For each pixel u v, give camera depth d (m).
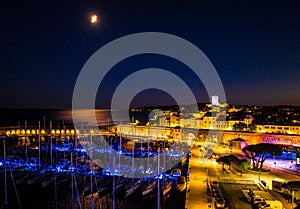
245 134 115.56
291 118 161.38
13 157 89.75
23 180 63.22
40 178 63.88
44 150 105.06
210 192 49.19
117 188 59.03
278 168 74.44
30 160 84.38
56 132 158.12
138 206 51.84
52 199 55.78
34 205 53.12
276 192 52.56
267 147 70.88
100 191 57.62
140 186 58.59
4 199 55.75
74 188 60.25
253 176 64.75
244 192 51.81
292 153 87.00
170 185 57.84
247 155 78.56
